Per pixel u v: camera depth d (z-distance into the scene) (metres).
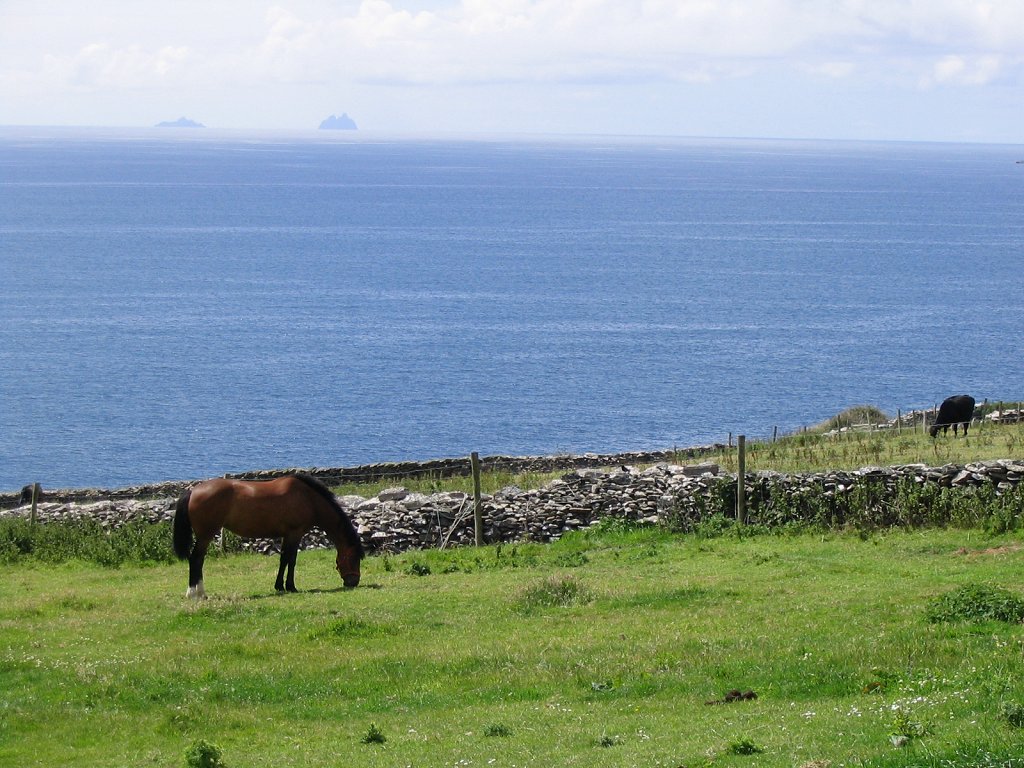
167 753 14.27
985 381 91.62
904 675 14.66
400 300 140.25
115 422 79.50
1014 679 13.53
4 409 82.88
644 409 82.81
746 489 29.44
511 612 21.56
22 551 31.50
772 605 20.66
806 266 175.75
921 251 198.12
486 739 13.98
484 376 95.69
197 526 24.34
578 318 126.81
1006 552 23.91
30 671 18.08
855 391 88.25
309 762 13.49
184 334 114.75
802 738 12.32
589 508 30.69
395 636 20.02
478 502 30.19
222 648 19.28
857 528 27.52
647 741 13.14
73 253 182.50
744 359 102.44
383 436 75.44
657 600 21.73
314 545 31.19
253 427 78.19
